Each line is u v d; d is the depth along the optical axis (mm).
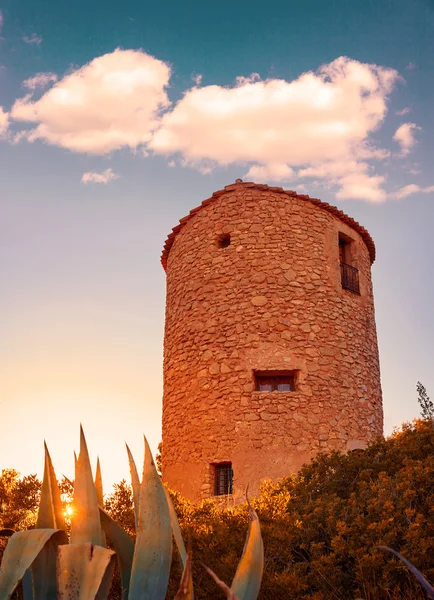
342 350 13703
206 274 14125
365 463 9133
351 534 7012
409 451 9039
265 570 6375
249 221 14125
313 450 12492
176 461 13305
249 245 13930
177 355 14125
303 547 7277
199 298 14039
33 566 4672
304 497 8852
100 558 4266
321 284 13945
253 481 12188
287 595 6094
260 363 13047
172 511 4688
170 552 4559
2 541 7145
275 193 14359
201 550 6578
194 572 6375
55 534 4641
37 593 4648
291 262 13828
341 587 6656
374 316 15320
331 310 13867
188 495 12703
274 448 12406
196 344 13742
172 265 15250
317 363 13242
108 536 5031
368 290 15234
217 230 14352
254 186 14406
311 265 13984
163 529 4582
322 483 9180
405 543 6723
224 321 13555
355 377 13727
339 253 15156
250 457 12383
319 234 14375
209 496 12406
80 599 4191
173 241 15773
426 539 6461
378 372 14844
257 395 12836
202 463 12758
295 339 13266
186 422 13344
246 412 12727
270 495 8836
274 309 13398
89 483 4836
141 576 4492
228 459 12531
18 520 10820
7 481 11586
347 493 8820
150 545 4547
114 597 6055
